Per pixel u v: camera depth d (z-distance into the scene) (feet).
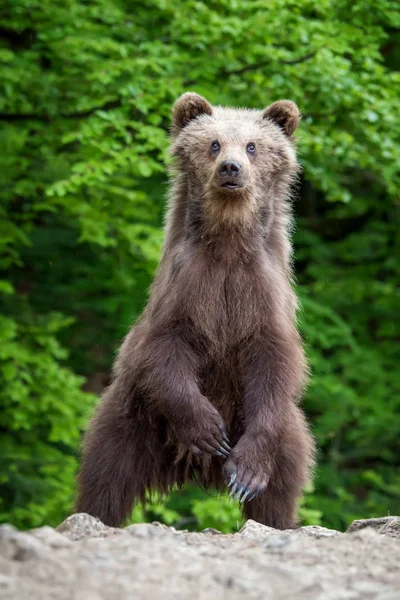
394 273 71.61
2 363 52.49
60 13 49.70
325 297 68.44
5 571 17.71
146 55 48.47
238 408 31.32
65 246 62.95
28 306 56.44
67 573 17.88
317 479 65.00
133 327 32.83
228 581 18.12
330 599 17.70
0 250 53.06
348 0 49.44
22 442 55.16
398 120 49.16
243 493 28.84
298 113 34.24
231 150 30.42
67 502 52.54
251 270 30.81
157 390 29.73
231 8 47.42
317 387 63.62
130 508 32.12
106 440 31.63
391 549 20.45
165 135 47.16
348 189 71.05
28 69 49.32
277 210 32.71
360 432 66.33
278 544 21.21
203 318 30.40
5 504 53.47
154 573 18.33
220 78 48.85
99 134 46.37
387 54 66.90
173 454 31.94
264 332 30.50
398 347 69.15
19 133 49.93
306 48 48.57
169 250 31.78
